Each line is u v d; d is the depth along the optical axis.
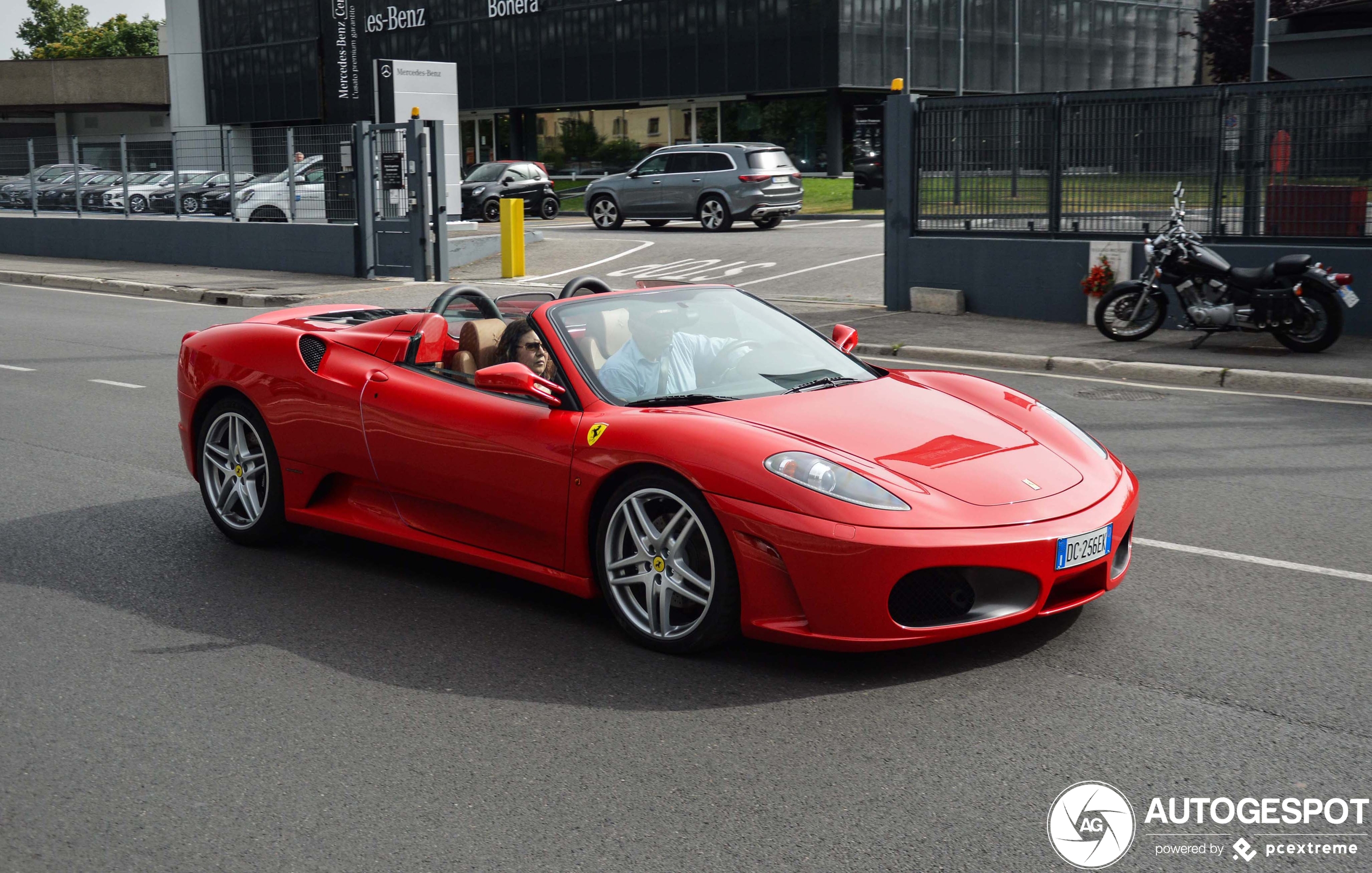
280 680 4.05
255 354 5.44
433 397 4.82
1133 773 3.25
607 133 42.62
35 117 55.56
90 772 3.41
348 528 5.19
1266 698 3.72
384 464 4.95
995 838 2.93
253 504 5.54
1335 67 20.53
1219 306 10.91
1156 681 3.86
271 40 50.06
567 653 4.23
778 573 3.86
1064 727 3.54
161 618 4.68
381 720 3.71
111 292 19.55
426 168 19.11
